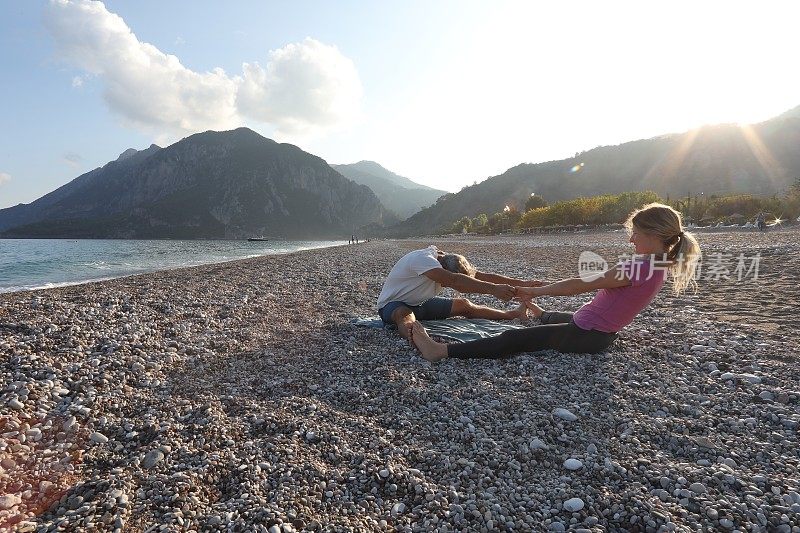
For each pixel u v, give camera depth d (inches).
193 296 338.0
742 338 188.7
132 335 201.6
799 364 154.6
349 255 1052.5
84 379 145.7
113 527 80.2
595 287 165.6
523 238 2057.1
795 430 112.0
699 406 128.3
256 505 85.8
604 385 143.8
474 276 209.6
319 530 80.1
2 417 117.7
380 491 92.2
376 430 117.0
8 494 89.0
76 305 277.4
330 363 173.5
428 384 148.4
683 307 261.0
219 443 110.3
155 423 119.3
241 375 162.1
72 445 108.9
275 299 333.4
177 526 80.4
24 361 156.4
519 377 150.9
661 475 94.7
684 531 77.8
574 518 82.9
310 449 107.5
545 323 196.2
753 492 88.0
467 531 80.0
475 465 100.3
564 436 112.3
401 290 212.8
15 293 400.2
